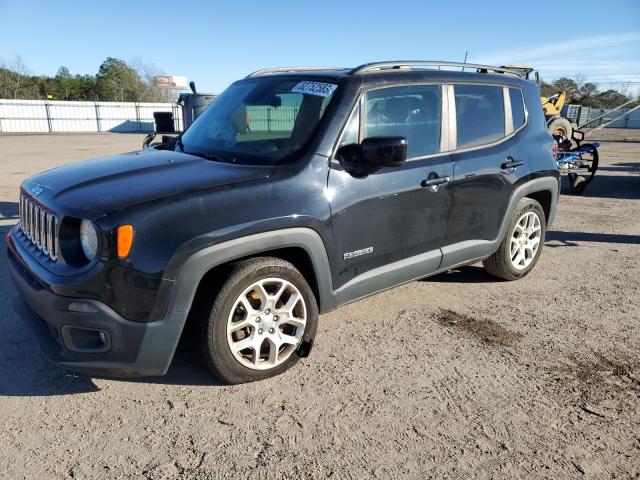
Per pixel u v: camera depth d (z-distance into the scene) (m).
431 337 3.85
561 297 4.70
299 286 3.21
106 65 77.31
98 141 29.72
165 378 3.22
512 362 3.50
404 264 3.80
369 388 3.15
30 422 2.78
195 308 3.01
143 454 2.54
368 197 3.44
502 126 4.55
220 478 2.39
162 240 2.69
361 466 2.48
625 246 6.52
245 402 2.98
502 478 2.42
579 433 2.76
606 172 14.17
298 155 3.28
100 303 2.65
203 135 3.99
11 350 3.54
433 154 3.93
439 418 2.86
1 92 64.69
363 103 3.53
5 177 12.38
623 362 3.53
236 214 2.89
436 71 4.11
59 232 2.77
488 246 4.48
